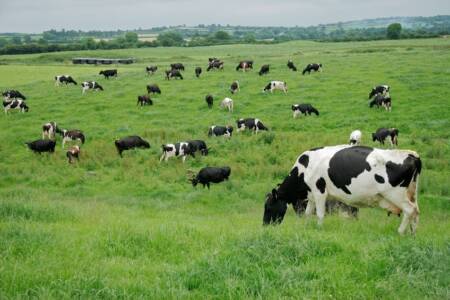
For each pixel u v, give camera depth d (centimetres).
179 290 653
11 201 1377
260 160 2444
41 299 617
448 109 3186
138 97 3741
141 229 991
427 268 703
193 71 5325
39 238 913
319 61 5456
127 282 680
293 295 636
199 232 997
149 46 14600
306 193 1250
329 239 862
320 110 3403
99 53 10506
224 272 705
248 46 11525
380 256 757
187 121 3316
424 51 6019
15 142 2980
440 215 1598
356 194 1096
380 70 4512
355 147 1117
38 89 4703
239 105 3647
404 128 2906
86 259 802
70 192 2092
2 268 716
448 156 2366
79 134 2894
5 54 12369
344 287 655
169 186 2181
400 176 1035
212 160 2520
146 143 2762
